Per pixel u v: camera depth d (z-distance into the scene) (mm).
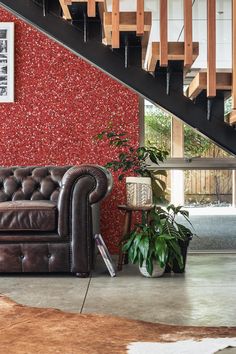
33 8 3600
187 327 2869
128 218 4723
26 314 3111
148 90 3607
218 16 5660
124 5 5344
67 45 3607
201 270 4617
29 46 5605
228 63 6047
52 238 4371
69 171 4457
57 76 5602
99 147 5590
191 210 5727
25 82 5605
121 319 3004
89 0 3191
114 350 2482
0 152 5590
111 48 3592
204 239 5746
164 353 2441
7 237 4391
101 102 5590
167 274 4441
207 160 5668
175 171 5688
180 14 5605
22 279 4277
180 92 3621
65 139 5590
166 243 4266
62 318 3025
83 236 4352
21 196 5133
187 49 3283
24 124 5590
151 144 5340
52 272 4539
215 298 3553
